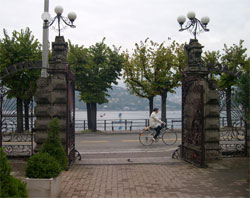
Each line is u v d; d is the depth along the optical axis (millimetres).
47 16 10086
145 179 7949
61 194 6566
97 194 6590
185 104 10938
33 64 9984
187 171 8922
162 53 23141
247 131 11125
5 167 4344
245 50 23156
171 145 15273
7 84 17672
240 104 9898
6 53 18516
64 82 9945
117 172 8805
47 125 10016
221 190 6945
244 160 10547
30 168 5918
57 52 10156
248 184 7473
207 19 10625
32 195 5738
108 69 22156
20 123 10953
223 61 23859
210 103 10602
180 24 10945
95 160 10906
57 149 7176
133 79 23453
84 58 22141
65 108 9938
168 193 6691
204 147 9555
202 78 10648
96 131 22766
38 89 10016
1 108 10555
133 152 13047
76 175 8414
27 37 20047
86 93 21922
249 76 9164
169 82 23609
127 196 6457
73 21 10406
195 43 10664
